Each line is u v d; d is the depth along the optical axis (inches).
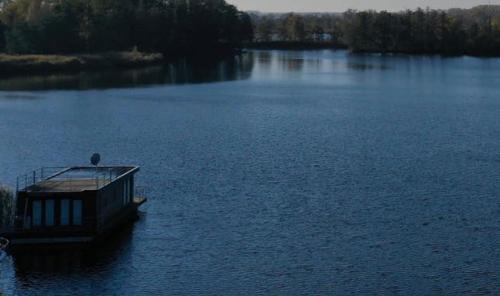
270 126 4685.0
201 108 5526.6
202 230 2488.9
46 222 2293.3
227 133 4387.3
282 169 3371.1
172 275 2145.7
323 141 4141.2
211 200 2827.3
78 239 2297.0
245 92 6727.4
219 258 2262.6
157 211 2672.2
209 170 3334.2
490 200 2876.5
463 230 2516.0
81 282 2090.3
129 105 5615.2
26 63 7834.6
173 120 4891.7
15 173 3206.2
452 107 5895.7
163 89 6835.6
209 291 2052.2
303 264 2223.2
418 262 2235.5
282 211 2706.7
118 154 3708.2
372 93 6909.5
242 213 2674.7
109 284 2084.2
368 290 2052.2
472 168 3447.3
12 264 2178.9
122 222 2509.8
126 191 2576.3
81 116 4977.9
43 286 2062.0
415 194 2955.2
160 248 2326.5
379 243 2389.3
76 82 7190.0
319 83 7805.1
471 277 2130.9
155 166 3412.9
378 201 2849.4
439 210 2738.7
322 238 2429.9
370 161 3585.1
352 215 2667.3
